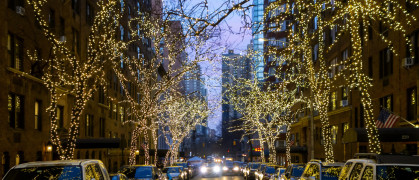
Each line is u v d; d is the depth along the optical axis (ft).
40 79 82.43
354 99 104.22
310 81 89.86
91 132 117.70
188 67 72.08
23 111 77.36
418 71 68.18
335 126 123.85
